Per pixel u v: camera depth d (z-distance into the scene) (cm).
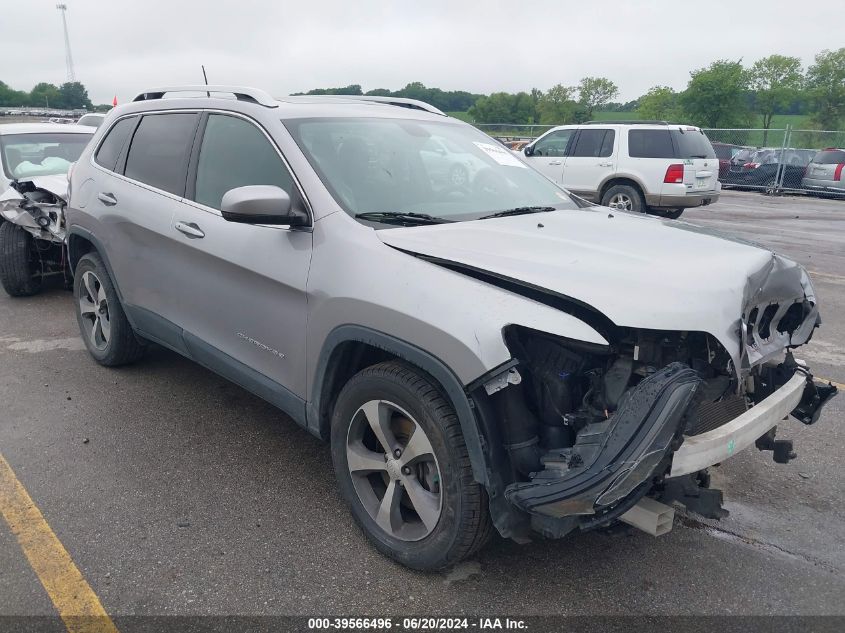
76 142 870
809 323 331
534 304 251
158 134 432
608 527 265
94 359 529
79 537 314
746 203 1894
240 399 469
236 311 356
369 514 304
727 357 257
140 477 367
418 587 283
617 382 253
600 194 1402
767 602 279
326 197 317
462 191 368
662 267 271
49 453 391
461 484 261
